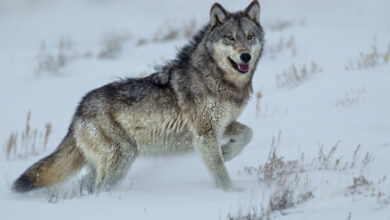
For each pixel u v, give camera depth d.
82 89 45.31
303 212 16.34
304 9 90.12
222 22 22.91
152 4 109.31
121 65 51.69
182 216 16.72
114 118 23.55
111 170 23.48
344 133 27.69
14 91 45.75
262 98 38.81
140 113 23.41
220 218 16.03
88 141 23.88
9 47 69.25
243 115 35.25
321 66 44.00
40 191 24.06
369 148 24.78
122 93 23.67
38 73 51.22
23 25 90.56
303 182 20.33
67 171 24.77
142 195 20.56
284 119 32.44
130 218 16.62
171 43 59.41
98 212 17.31
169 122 23.31
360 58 44.16
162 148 24.03
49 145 31.91
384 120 28.72
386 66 40.06
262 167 24.22
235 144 24.17
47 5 111.94
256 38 23.22
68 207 18.03
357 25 67.56
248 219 16.05
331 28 61.56
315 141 27.17
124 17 96.88
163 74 23.75
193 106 22.77
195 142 22.97
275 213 16.70
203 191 21.23
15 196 23.17
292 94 38.25
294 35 58.09
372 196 17.08
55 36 79.06
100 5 114.62
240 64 22.19
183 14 94.44
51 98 43.16
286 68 46.03
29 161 28.83
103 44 64.44
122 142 23.53
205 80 22.69
